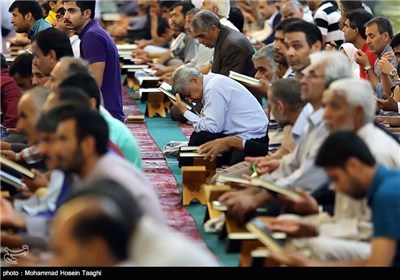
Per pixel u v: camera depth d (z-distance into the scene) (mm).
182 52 29062
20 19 23578
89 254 8148
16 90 18422
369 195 10797
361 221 12273
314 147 13414
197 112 19625
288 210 13188
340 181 10852
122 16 40281
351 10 22766
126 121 25078
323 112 12477
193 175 16406
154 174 19031
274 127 18969
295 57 15680
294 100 14242
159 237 8711
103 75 19812
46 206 12844
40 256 11969
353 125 12320
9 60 26734
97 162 11039
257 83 17953
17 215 12500
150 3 37875
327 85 13461
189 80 18219
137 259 8562
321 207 13195
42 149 11102
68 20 20078
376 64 21328
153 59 31562
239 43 22062
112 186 8539
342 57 13570
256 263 11617
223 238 14172
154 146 21906
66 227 8125
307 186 13414
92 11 20094
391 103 19469
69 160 10992
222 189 14672
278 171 14031
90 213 8125
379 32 21203
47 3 27922
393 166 12367
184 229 14906
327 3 27078
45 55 17219
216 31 22375
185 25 26891
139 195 10859
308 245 11898
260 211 13523
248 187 14312
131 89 31125
